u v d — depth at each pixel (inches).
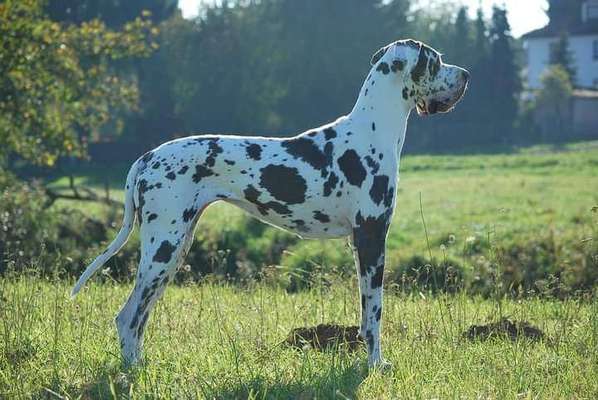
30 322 382.3
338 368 339.9
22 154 1013.2
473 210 1256.2
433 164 2269.9
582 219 1031.0
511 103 2970.0
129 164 2425.0
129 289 502.6
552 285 602.9
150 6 2620.6
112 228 823.1
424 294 510.6
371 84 363.9
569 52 3548.2
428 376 341.4
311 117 2578.7
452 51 2974.9
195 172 349.4
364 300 358.6
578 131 3046.3
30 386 323.9
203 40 2496.3
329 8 2559.1
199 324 408.2
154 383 321.1
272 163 352.2
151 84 2456.9
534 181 1761.8
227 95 2498.8
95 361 347.6
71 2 2060.8
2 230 754.2
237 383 320.8
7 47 922.7
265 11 2615.7
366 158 357.7
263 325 406.3
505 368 348.8
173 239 346.3
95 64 1067.9
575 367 355.9
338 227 363.3
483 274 602.9
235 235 809.5
